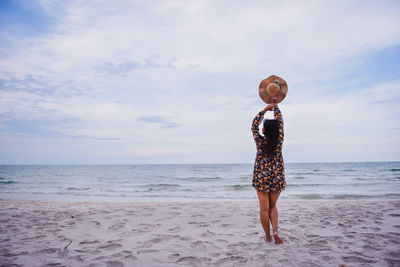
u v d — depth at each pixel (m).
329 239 3.47
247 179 27.44
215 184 21.59
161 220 4.95
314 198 11.69
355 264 2.55
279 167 3.09
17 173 42.91
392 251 2.93
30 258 2.79
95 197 12.27
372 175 30.53
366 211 5.93
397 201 8.62
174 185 20.64
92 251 3.04
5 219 5.11
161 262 2.66
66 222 4.77
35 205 7.73
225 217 5.25
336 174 32.94
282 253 2.88
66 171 51.22
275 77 3.30
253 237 3.63
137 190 16.23
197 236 3.73
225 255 2.86
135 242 3.42
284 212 5.98
